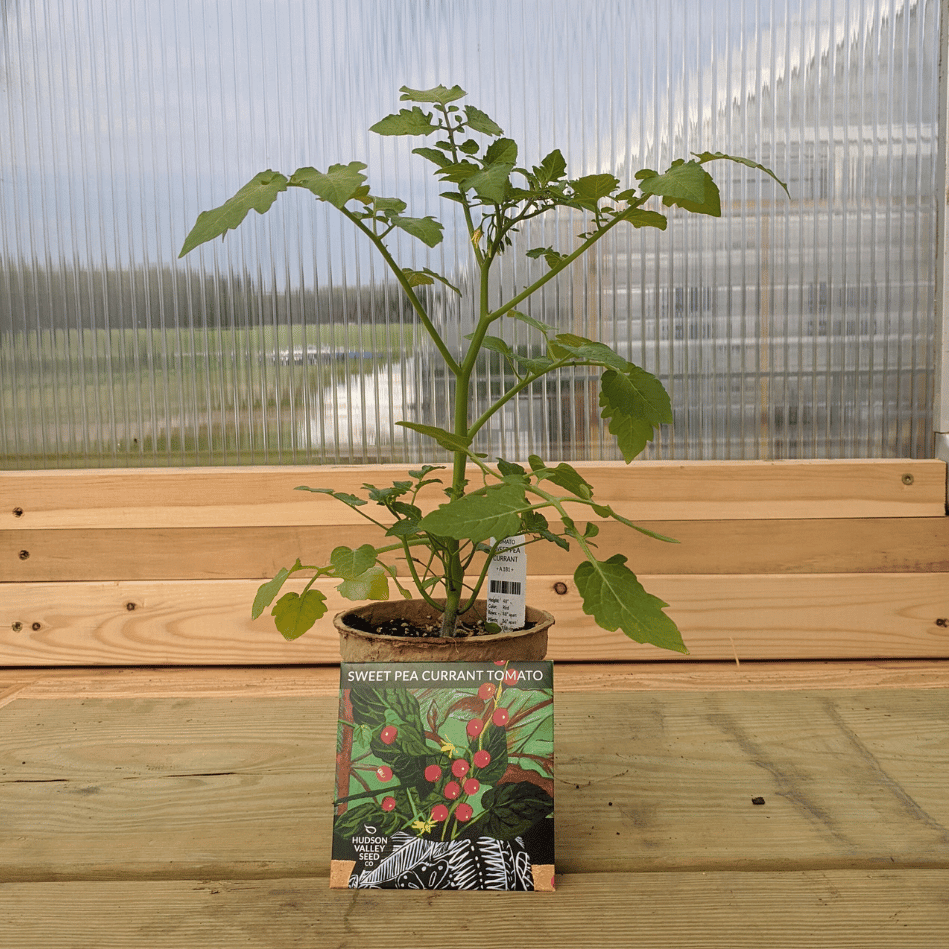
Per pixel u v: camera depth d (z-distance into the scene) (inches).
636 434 31.4
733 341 53.1
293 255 52.9
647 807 29.1
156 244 52.9
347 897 24.4
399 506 29.7
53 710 38.9
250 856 26.3
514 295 52.9
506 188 28.2
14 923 23.1
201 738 35.6
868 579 52.2
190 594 52.7
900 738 34.6
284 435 54.1
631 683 44.7
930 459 53.1
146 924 23.0
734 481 51.9
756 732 35.4
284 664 53.1
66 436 54.1
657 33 51.5
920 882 24.6
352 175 24.6
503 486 24.7
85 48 51.9
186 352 53.6
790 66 51.5
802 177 52.1
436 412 53.8
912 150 51.8
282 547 52.6
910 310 52.8
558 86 51.9
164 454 54.2
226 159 52.7
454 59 52.0
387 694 27.1
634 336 53.1
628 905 23.7
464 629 31.9
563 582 52.3
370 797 25.9
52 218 52.7
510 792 25.6
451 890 24.7
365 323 53.2
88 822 28.5
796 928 22.5
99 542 52.6
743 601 52.4
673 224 52.4
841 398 53.4
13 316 53.3
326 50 52.1
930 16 51.0
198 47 52.0
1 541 52.6
